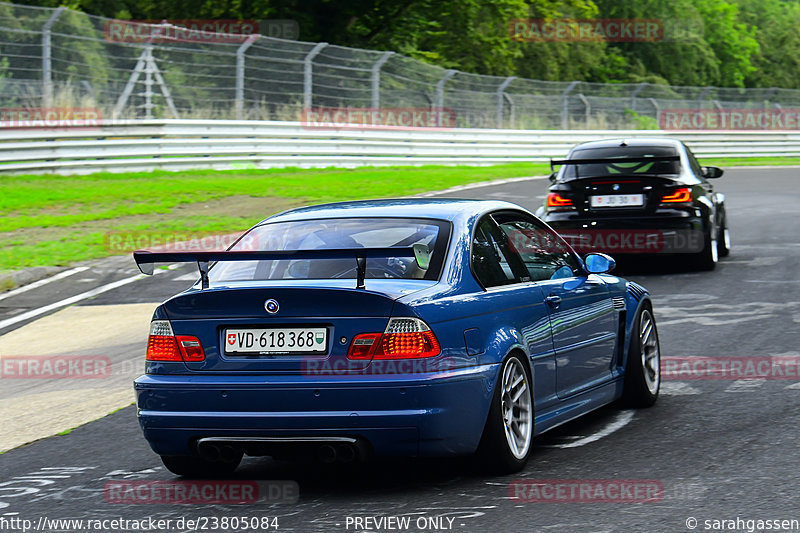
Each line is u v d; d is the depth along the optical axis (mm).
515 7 85500
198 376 9961
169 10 77375
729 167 71750
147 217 36344
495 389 10102
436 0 83312
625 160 24266
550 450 11445
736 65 137625
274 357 9734
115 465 11906
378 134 59156
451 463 11047
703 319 19375
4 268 27875
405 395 9422
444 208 11383
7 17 47281
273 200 40531
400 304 9547
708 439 11516
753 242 30875
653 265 27000
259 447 9797
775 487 9523
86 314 23047
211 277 10789
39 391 16562
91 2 79812
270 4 76500
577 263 12914
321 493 10195
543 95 71812
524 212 12477
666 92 80938
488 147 65375
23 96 46750
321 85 58125
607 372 12930
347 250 9109
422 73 64125
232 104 54344
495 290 10672
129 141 48500
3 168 44281
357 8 79125
